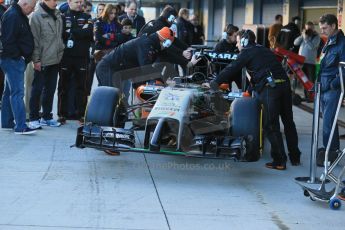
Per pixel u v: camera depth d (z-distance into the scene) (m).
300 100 12.98
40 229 5.04
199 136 6.36
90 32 9.67
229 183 6.71
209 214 5.59
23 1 8.35
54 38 9.12
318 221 5.52
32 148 7.97
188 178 6.83
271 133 7.33
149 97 7.44
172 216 5.49
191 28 13.96
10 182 6.39
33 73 9.67
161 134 6.19
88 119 6.87
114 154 7.73
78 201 5.82
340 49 7.27
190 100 6.57
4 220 5.23
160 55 8.50
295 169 7.45
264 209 5.82
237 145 6.20
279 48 12.49
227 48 9.41
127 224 5.23
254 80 7.30
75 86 9.91
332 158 7.51
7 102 9.05
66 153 7.76
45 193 6.04
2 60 8.51
